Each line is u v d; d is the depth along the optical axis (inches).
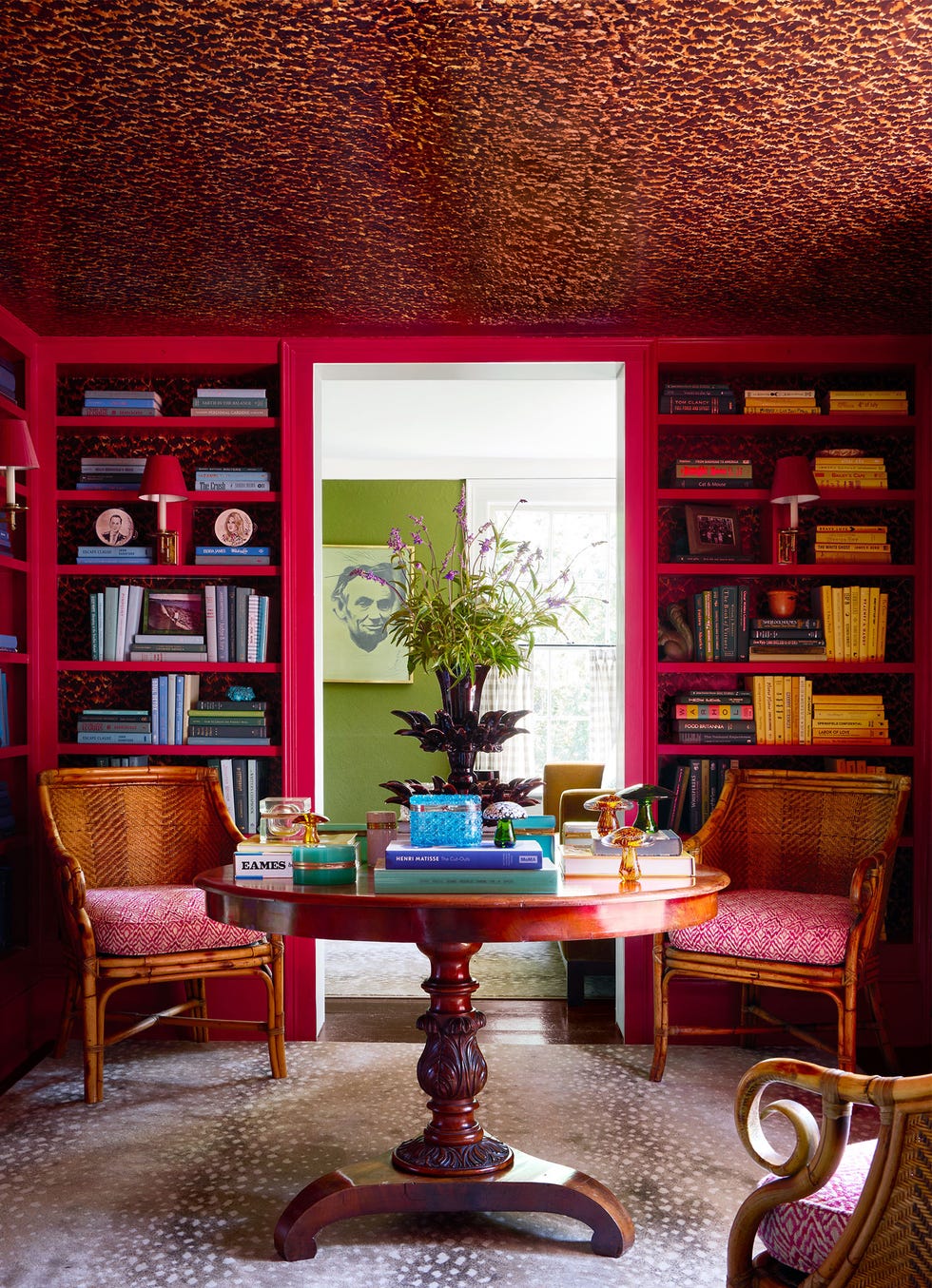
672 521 173.3
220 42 85.3
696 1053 151.6
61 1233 97.7
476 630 126.6
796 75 90.5
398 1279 90.0
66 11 81.0
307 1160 113.3
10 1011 146.9
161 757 167.6
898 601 170.6
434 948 100.6
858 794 146.0
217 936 134.6
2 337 150.9
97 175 109.5
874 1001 135.6
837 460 164.6
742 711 162.7
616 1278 90.0
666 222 122.2
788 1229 63.2
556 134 101.0
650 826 105.8
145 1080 138.9
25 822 160.7
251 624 163.2
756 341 163.6
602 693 303.7
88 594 170.4
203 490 163.9
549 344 163.9
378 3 79.7
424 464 307.4
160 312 153.5
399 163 106.9
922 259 133.3
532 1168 98.7
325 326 160.4
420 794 102.7
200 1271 91.4
